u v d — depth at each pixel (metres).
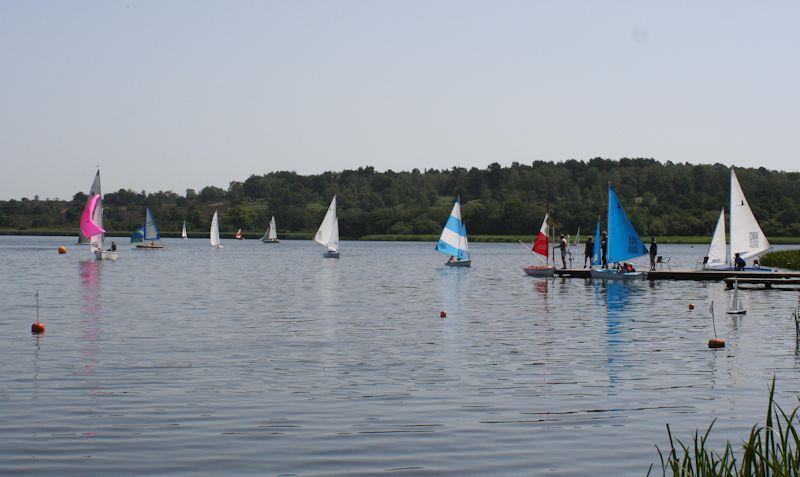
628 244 65.12
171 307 44.12
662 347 29.50
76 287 59.03
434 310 43.06
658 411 19.69
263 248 174.50
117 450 16.45
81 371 24.34
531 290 56.94
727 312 41.25
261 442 17.05
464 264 90.56
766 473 12.12
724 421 18.78
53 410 19.50
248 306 45.06
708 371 24.70
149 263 99.88
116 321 37.06
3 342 30.14
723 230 66.81
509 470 15.40
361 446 16.81
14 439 17.12
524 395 21.34
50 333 32.69
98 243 104.81
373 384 22.70
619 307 44.22
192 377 23.56
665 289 56.41
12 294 52.38
